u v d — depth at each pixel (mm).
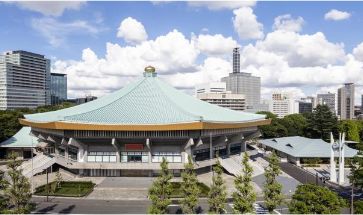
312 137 126750
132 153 73938
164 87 87500
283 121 140375
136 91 82875
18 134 101750
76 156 76750
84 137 70688
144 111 73938
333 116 126125
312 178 75938
